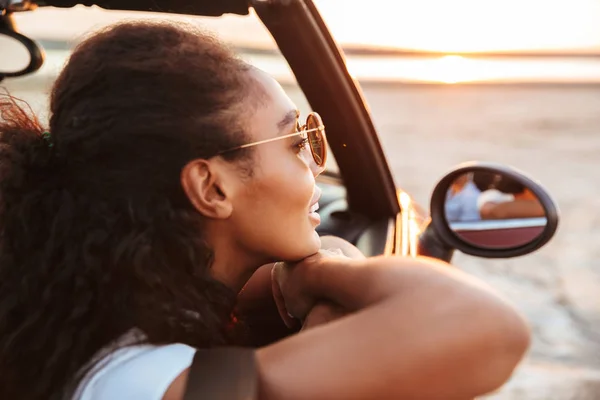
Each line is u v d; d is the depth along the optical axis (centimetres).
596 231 643
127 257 109
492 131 1052
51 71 129
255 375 95
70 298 112
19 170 117
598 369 410
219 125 115
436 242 245
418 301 100
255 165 118
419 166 879
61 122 115
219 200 117
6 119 125
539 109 1180
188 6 177
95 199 113
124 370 104
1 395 117
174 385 100
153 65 113
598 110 1171
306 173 123
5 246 117
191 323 112
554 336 451
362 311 103
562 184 805
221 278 125
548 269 557
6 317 115
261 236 122
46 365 111
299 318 136
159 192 113
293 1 185
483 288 102
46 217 116
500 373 98
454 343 96
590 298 507
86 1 185
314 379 96
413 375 95
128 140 112
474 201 234
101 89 113
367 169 238
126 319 110
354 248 189
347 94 220
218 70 116
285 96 124
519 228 228
